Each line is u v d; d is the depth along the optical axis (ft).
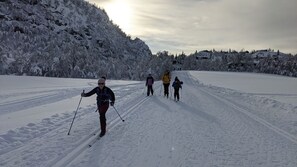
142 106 49.60
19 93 65.92
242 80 197.57
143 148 24.36
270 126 35.19
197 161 21.54
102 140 26.37
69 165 19.52
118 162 20.68
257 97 70.69
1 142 23.90
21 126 30.58
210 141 27.35
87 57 319.47
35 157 20.71
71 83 119.44
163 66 383.45
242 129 33.12
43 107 45.85
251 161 21.88
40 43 481.87
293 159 22.58
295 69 510.99
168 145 25.53
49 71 284.61
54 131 28.73
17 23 641.81
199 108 49.83
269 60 557.74
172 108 48.73
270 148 25.50
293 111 48.24
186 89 99.91
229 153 23.73
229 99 68.08
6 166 18.78
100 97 28.66
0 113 39.14
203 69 607.78
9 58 338.34
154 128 32.17
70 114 38.50
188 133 30.35
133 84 123.13
